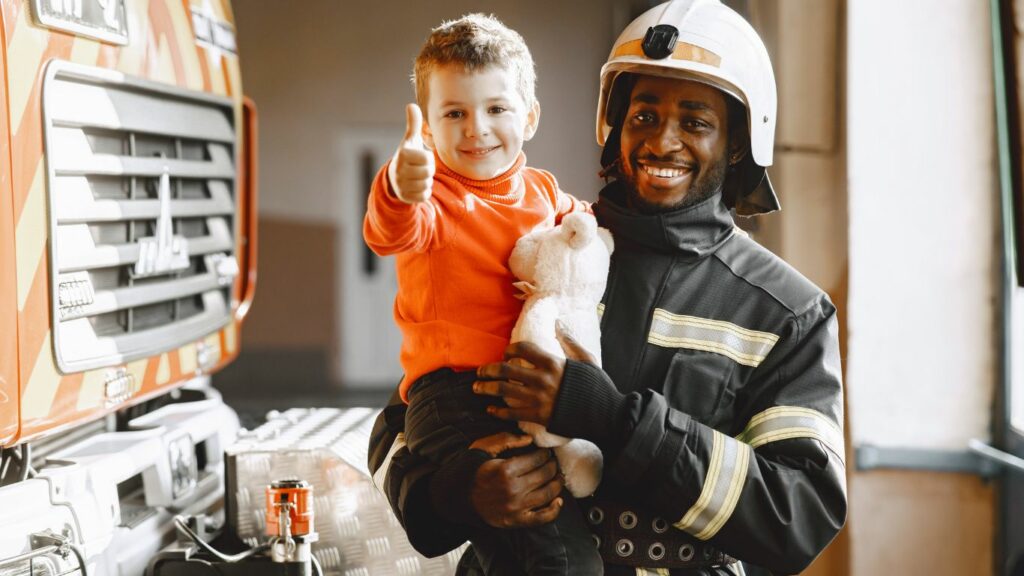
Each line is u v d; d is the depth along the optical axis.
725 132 1.85
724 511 1.65
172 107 2.58
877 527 3.53
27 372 1.93
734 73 1.80
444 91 1.70
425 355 1.75
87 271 2.18
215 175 2.82
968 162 3.47
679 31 1.81
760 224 3.76
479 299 1.71
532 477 1.61
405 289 1.76
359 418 2.90
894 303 3.51
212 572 2.31
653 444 1.62
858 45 3.48
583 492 1.69
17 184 1.91
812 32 3.58
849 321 3.53
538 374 1.60
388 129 7.82
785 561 1.69
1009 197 3.38
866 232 3.51
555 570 1.62
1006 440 3.44
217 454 2.87
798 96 3.60
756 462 1.69
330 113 7.84
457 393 1.72
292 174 7.88
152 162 2.45
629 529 1.75
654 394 1.66
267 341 7.94
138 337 2.37
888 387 3.52
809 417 1.76
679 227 1.83
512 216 1.74
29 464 2.06
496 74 1.69
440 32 1.74
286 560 2.24
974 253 3.48
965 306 3.49
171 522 2.51
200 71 2.71
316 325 7.95
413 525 1.72
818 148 3.61
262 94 7.82
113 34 2.24
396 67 7.78
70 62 2.08
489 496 1.59
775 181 3.66
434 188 1.71
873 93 3.48
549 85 7.49
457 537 1.76
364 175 7.88
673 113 1.81
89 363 2.12
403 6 7.73
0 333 1.87
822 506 1.72
